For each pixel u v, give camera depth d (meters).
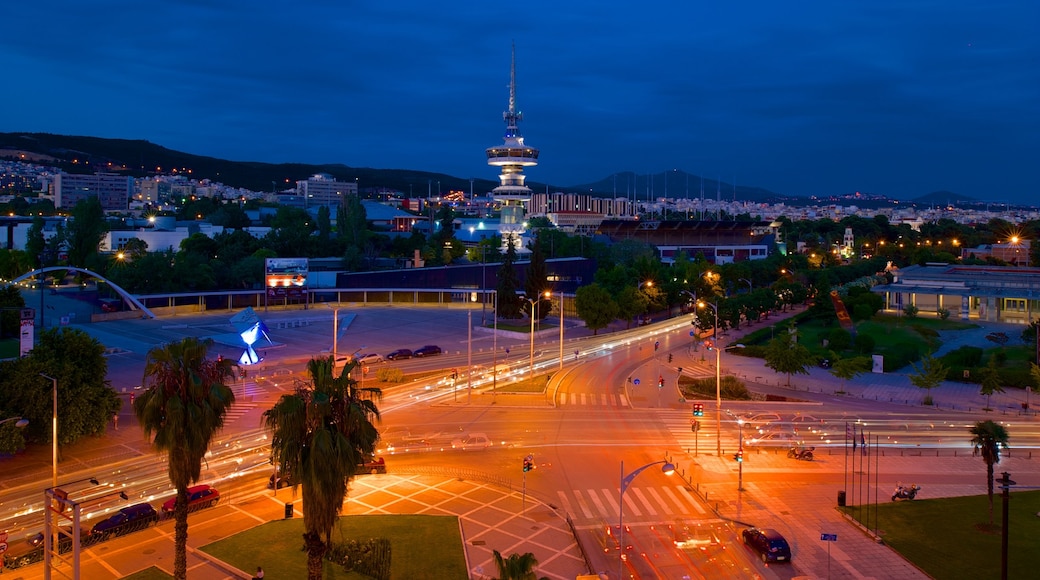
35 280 189.25
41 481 58.53
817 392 96.12
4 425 57.41
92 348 66.81
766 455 68.94
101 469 61.56
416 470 63.47
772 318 167.50
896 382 102.56
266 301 162.12
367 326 143.25
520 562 28.58
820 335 139.50
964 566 46.19
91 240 192.75
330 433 35.28
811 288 184.88
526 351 121.38
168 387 38.94
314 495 34.94
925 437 75.38
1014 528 51.91
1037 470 65.00
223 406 40.25
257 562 44.88
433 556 46.19
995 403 90.44
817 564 46.59
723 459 67.62
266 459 65.19
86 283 186.88
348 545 45.75
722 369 109.75
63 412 61.91
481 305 177.00
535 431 75.69
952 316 172.88
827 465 66.19
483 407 85.44
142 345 116.19
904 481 62.41
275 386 92.31
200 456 39.84
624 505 56.22
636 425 78.56
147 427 39.06
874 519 53.56
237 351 114.44
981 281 178.12
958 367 105.75
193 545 47.50
